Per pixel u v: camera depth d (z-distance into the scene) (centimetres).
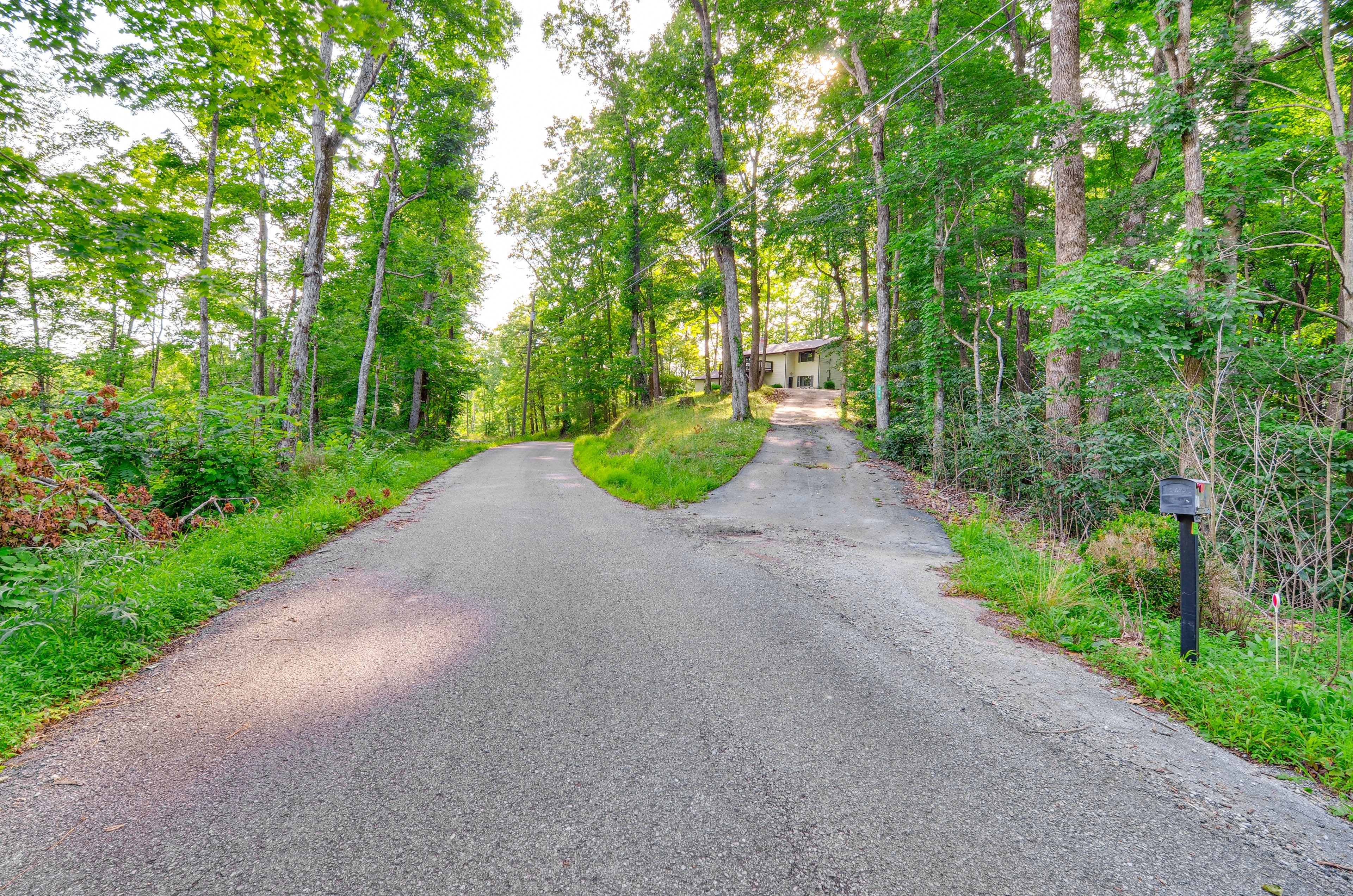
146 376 2741
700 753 271
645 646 406
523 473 1568
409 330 2178
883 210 1773
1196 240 813
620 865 198
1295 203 1104
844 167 1989
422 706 312
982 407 1268
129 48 580
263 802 229
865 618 477
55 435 537
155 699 318
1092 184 1806
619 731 290
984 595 551
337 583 549
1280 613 566
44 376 1948
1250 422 709
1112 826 224
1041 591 511
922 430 1488
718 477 1333
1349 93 1027
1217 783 257
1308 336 1285
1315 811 238
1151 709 331
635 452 1777
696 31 2138
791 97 2206
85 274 647
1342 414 726
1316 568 551
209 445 779
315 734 282
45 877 187
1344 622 562
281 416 936
